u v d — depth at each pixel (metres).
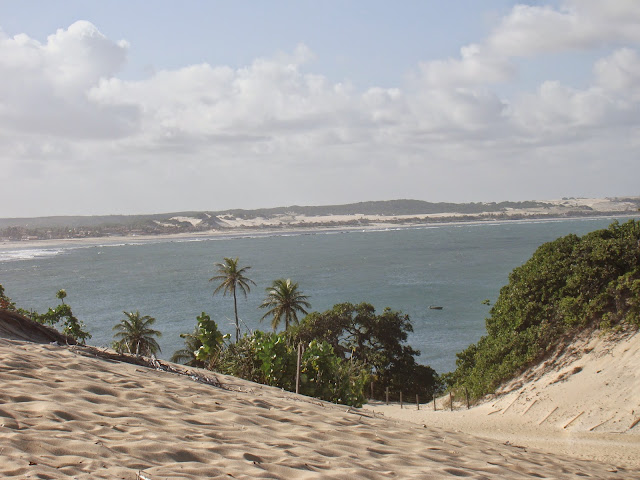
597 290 29.27
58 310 59.72
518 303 32.97
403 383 58.06
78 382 6.01
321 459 4.59
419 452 5.77
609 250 29.25
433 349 88.19
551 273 31.88
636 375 24.67
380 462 4.93
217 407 6.22
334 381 14.50
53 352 7.95
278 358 13.83
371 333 61.31
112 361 8.50
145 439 4.24
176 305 134.25
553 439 22.19
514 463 6.47
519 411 26.80
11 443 3.62
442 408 33.62
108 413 4.97
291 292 63.72
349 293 144.50
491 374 31.62
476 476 5.01
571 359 28.48
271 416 6.32
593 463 9.52
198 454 4.09
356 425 6.83
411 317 112.88
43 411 4.62
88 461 3.52
